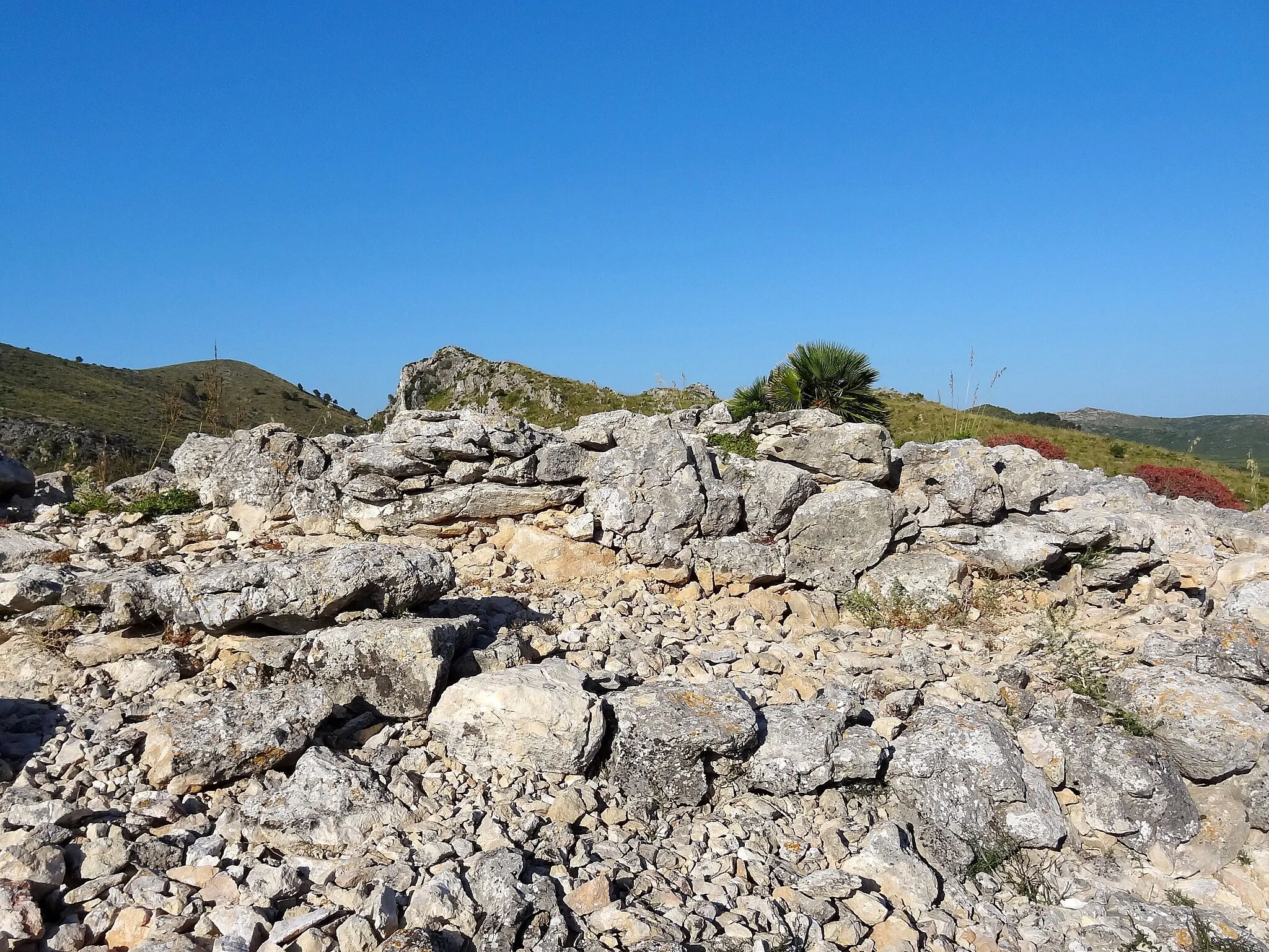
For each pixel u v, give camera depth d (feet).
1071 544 44.93
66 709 26.73
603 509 42.73
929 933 22.21
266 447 48.62
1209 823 27.35
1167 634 37.88
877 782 27.68
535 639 33.09
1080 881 25.77
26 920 17.30
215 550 42.45
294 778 22.86
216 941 17.40
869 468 47.73
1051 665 35.70
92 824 20.59
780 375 78.18
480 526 44.42
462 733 25.57
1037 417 196.34
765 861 23.79
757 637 37.52
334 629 28.78
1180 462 135.03
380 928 18.25
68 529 45.98
